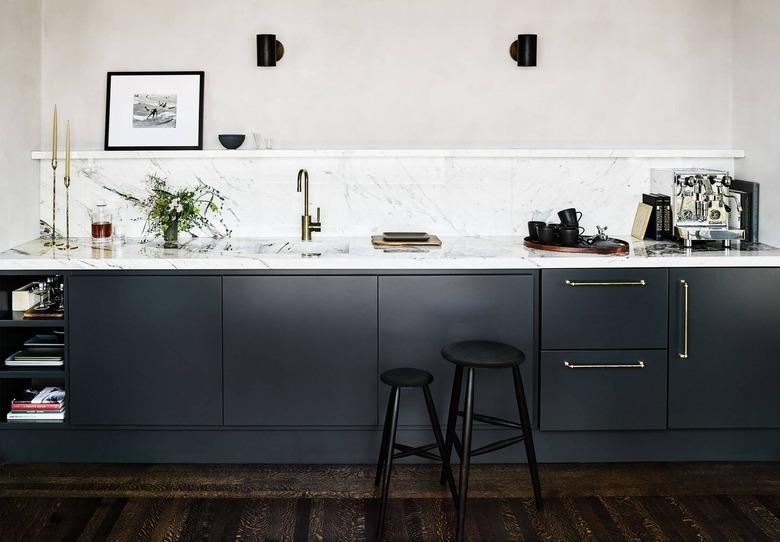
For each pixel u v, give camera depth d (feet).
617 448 12.19
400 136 14.11
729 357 11.94
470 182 13.98
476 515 10.49
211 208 13.91
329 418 11.90
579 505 10.78
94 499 10.92
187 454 12.09
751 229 13.26
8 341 12.25
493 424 10.97
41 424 11.98
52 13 13.84
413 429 12.00
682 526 10.18
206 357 11.80
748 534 9.95
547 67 14.08
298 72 13.99
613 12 14.02
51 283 12.53
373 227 13.99
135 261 11.61
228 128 14.06
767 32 12.92
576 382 11.88
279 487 11.31
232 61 13.98
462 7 13.96
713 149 14.07
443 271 11.75
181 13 13.92
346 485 11.38
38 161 13.67
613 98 14.14
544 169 13.98
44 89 13.91
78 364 11.84
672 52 14.08
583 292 11.76
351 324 11.77
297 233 13.99
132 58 13.96
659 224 13.58
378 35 13.97
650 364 11.89
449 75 14.03
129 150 13.83
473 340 11.17
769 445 12.28
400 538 9.87
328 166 13.91
